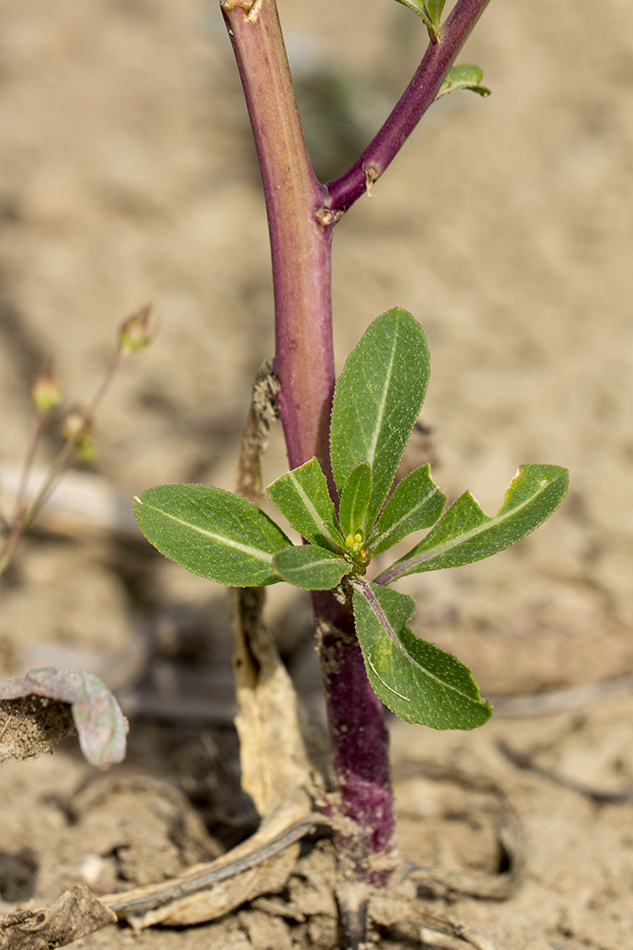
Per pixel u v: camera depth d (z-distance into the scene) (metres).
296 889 0.41
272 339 0.73
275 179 0.38
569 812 0.45
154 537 0.38
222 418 0.65
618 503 0.56
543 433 0.62
